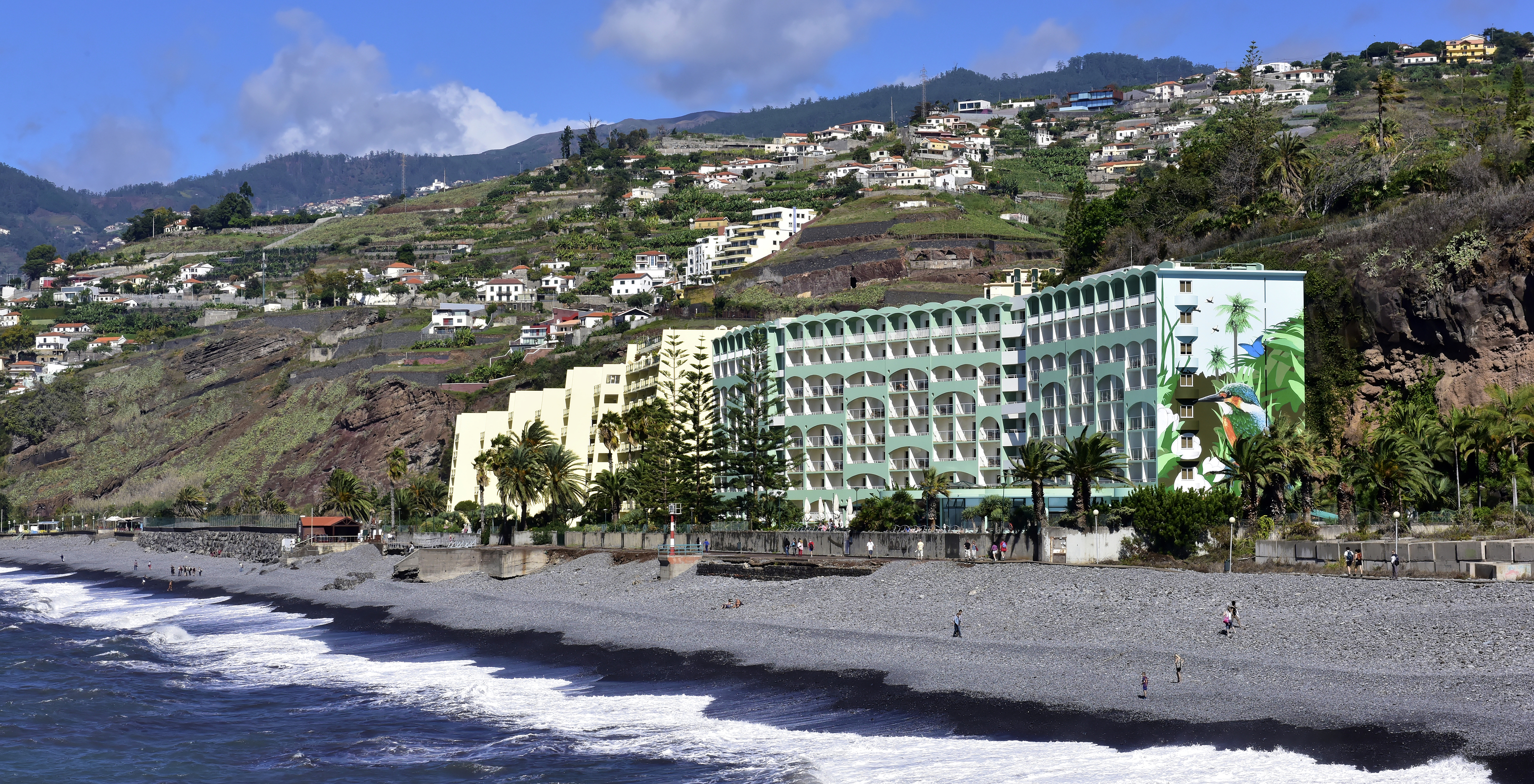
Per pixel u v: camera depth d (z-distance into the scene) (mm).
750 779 46906
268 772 53000
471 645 80312
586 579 98312
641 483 114625
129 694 69750
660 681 64875
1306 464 76125
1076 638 61344
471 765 51750
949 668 59031
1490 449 79938
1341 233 100562
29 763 55312
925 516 96750
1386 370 93188
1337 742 43688
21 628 103312
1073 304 100438
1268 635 56625
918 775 45219
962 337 110812
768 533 96375
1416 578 60375
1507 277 86500
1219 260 108125
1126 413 93062
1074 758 45531
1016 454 104875
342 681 71812
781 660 64875
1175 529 74875
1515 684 46250
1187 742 45781
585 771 49750
